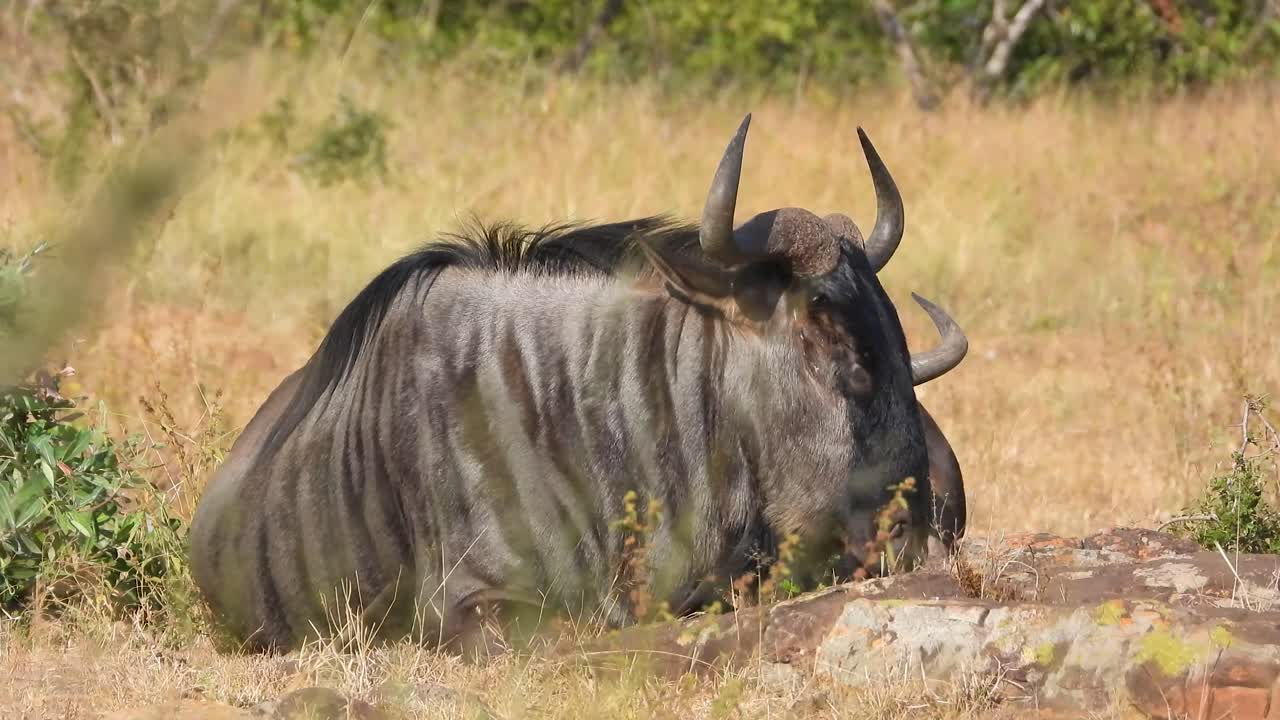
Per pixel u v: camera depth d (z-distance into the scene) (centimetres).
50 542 2348
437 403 2184
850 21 8612
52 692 1936
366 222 5475
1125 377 4316
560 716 1770
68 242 1341
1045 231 5847
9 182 4947
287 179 5756
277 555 2255
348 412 2252
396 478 2189
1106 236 5831
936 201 5969
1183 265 5525
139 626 2205
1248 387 4012
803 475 2139
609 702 1781
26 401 2347
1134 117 7581
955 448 3541
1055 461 3475
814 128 7169
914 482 2131
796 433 2136
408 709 1852
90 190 4578
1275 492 2873
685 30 8162
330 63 6888
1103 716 1719
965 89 7912
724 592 2155
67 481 2362
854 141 6925
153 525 2427
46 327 1414
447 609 2136
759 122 7256
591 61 7819
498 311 2227
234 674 2014
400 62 7381
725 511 2172
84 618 2209
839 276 2142
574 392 2183
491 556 2136
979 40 8756
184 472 2614
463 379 2189
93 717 1803
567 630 2112
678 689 1833
